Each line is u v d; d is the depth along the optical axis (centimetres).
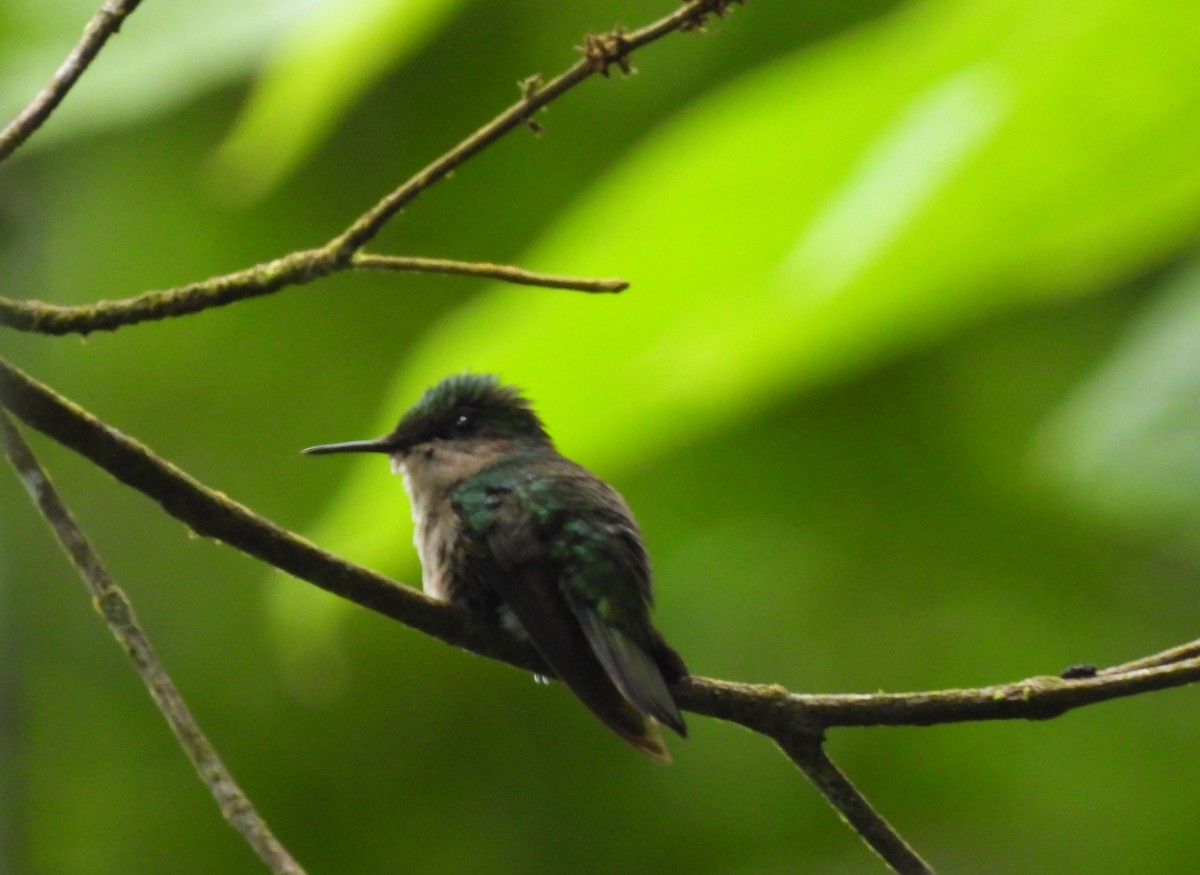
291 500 1258
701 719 1220
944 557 1127
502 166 1120
